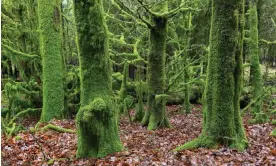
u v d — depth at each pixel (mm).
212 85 8320
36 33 17062
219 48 8086
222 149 7902
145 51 18297
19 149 9062
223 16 7930
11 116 14859
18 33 17375
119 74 19062
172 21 18078
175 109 20922
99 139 7773
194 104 23250
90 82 7797
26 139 10125
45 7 14836
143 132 12258
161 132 12312
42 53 15070
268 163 6934
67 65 18078
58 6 15039
